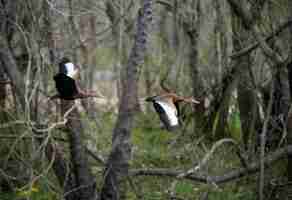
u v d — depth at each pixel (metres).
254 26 16.19
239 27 18.53
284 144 16.17
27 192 13.24
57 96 12.35
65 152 14.99
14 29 15.46
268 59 16.25
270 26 17.14
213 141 20.66
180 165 18.02
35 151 13.55
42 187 16.03
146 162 19.33
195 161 16.62
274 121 16.25
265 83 18.81
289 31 16.33
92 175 13.99
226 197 16.56
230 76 20.75
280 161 16.08
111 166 13.16
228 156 17.23
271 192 14.91
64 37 17.19
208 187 14.60
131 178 15.12
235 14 17.67
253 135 19.30
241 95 20.14
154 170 13.76
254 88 17.83
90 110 18.08
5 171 15.41
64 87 12.17
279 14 17.45
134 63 12.95
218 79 22.36
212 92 21.83
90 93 12.30
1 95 16.27
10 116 15.30
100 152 16.42
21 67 15.91
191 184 17.06
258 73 19.17
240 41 18.14
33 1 15.70
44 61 14.84
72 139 13.59
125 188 13.43
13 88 14.41
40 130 12.73
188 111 21.98
